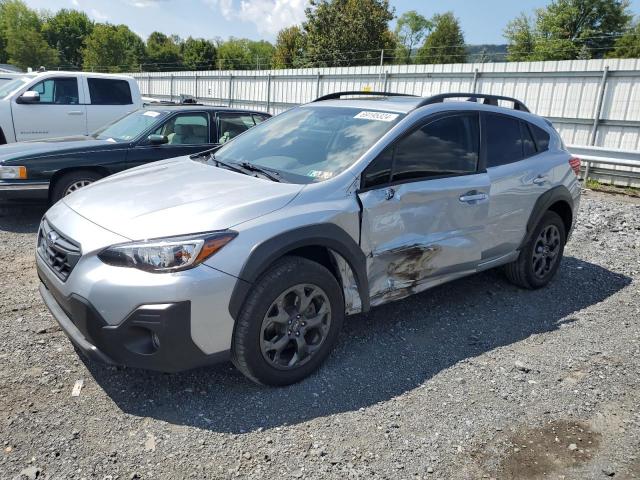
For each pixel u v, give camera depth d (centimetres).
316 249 337
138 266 270
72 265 288
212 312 276
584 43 3950
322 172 349
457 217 395
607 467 262
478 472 255
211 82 2353
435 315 431
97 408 287
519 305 461
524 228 459
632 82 1145
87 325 275
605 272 557
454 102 420
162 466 248
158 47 7694
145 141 703
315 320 321
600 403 316
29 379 309
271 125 446
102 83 1020
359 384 324
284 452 261
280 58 5038
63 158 651
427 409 303
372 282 351
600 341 397
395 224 355
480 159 419
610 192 1059
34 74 1013
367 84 1697
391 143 359
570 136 1266
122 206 312
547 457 268
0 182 624
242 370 300
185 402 296
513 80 1349
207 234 278
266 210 302
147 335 275
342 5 4109
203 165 395
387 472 252
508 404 311
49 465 244
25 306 409
